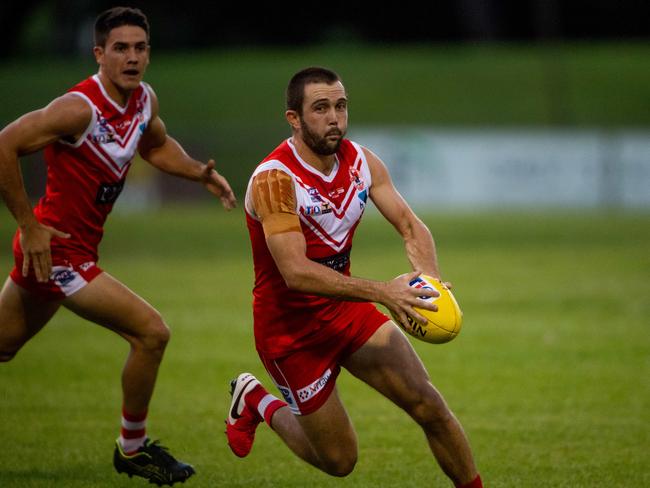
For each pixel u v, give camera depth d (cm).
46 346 3850
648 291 5034
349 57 16288
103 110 2212
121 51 2191
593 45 17575
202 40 19088
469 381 3186
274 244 1809
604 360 3466
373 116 14025
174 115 14388
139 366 2209
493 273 5719
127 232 8281
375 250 6981
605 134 10369
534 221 8994
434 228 8388
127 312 2197
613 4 18450
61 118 2155
